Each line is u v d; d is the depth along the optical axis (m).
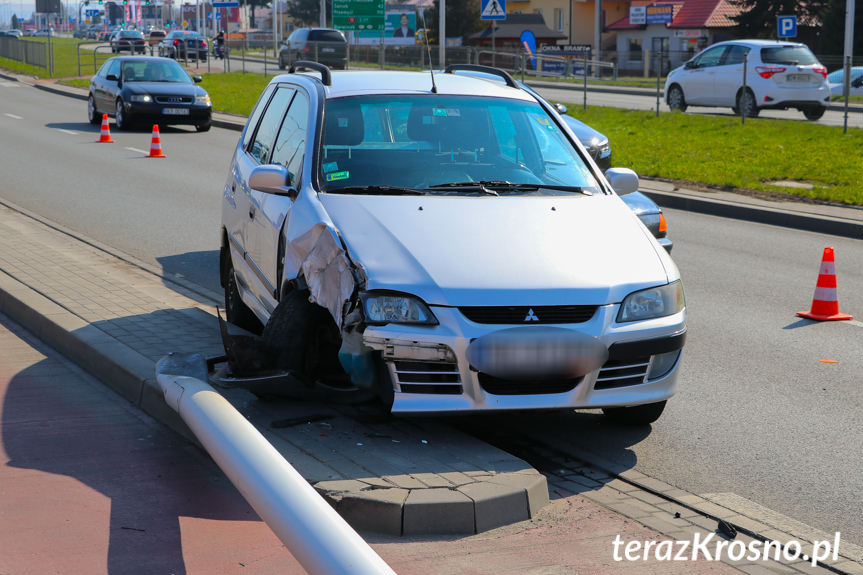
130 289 8.16
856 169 17.30
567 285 4.85
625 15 70.06
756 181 16.30
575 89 40.94
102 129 22.41
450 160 5.94
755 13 57.19
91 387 6.10
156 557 3.89
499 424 5.71
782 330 8.08
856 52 49.81
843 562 4.09
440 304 4.75
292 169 6.02
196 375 5.14
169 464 4.90
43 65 52.22
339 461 4.64
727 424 5.82
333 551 3.20
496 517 4.30
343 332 4.89
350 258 4.97
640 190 15.71
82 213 12.92
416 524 4.19
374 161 5.84
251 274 6.47
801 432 5.70
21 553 3.89
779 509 4.64
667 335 5.03
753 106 26.30
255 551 3.97
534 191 5.80
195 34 64.50
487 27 72.81
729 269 10.58
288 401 5.52
